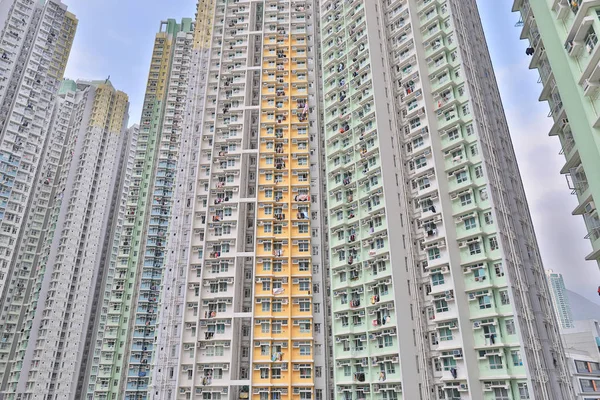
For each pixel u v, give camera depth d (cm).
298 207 6894
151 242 9800
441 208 5200
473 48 6469
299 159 7262
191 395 5934
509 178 5562
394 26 6831
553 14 3747
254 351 6022
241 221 7081
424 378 4856
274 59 8038
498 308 4553
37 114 10538
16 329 10188
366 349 5362
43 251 10731
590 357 7706
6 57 10150
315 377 5834
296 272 6462
